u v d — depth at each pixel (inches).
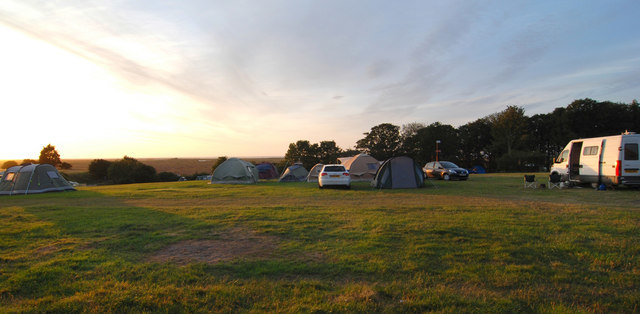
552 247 208.8
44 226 293.6
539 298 141.5
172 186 889.5
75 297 141.6
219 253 209.5
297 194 588.4
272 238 245.8
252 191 661.3
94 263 189.2
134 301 138.6
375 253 201.6
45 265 183.9
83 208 418.3
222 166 989.2
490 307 132.9
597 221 286.7
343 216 327.9
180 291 148.0
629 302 136.2
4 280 163.3
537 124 2188.7
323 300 139.8
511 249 205.5
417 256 195.2
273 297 142.7
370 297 140.5
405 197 514.6
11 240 242.7
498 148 2128.4
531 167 1876.2
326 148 2805.1
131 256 203.2
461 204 415.8
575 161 628.7
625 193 522.0
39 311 130.6
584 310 129.9
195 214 354.9
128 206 442.6
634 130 1768.0
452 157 2266.2
